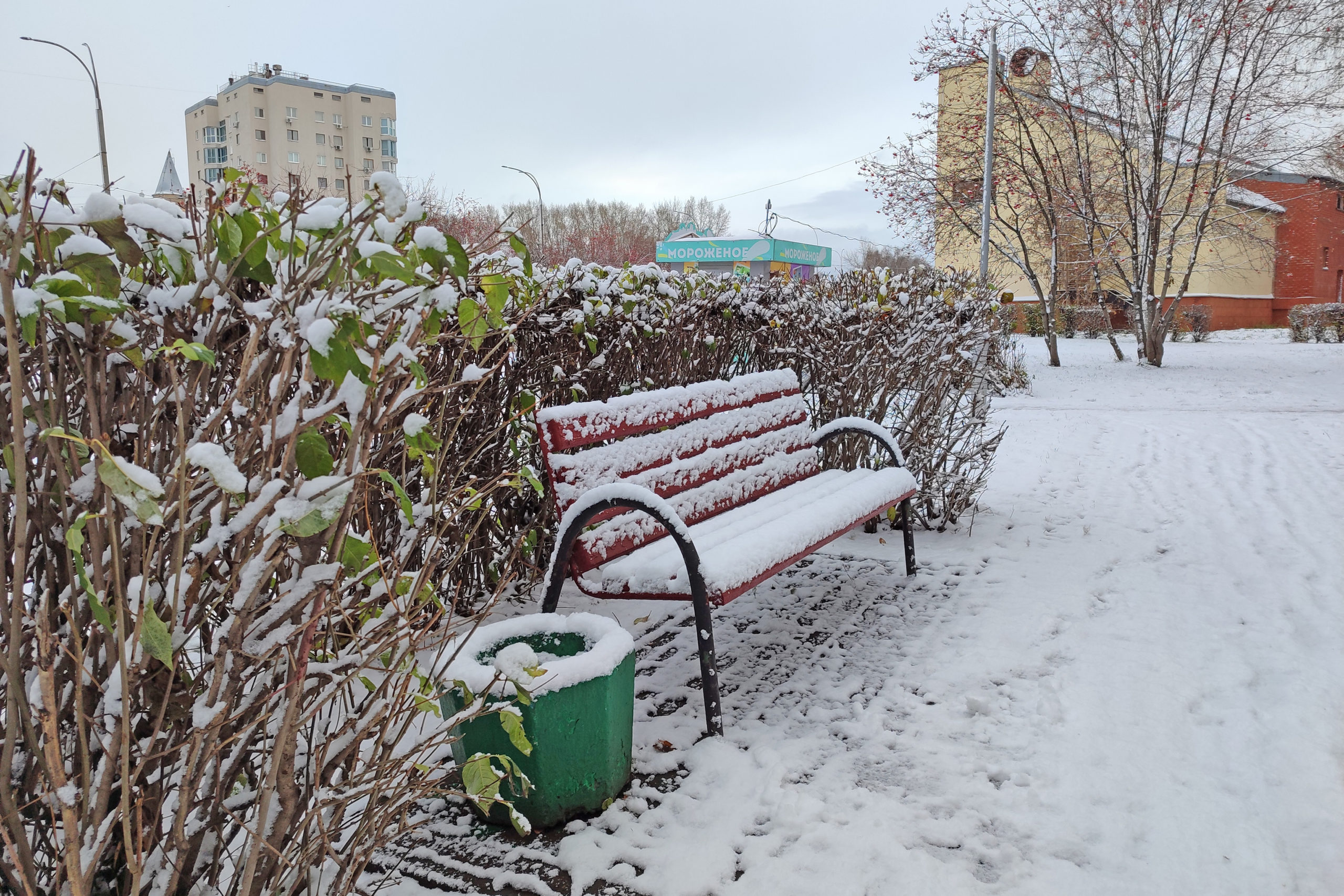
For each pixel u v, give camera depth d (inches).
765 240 1187.9
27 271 50.5
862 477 170.2
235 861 61.7
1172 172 663.8
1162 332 647.1
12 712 48.5
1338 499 228.5
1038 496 244.2
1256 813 93.2
